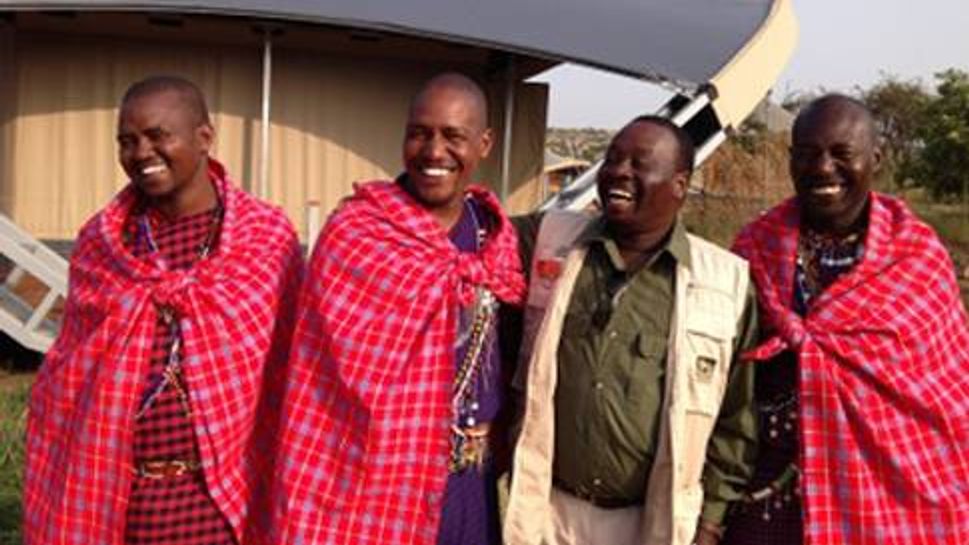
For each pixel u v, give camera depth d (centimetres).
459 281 300
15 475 527
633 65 856
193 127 300
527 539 303
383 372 289
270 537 300
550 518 309
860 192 307
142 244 305
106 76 1031
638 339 294
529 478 302
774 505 317
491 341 310
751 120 2016
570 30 926
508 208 1135
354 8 894
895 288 304
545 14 965
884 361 300
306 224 1078
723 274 303
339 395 293
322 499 292
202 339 293
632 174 293
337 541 290
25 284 934
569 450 301
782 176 1756
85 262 305
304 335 298
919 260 308
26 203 1027
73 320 308
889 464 301
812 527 302
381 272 292
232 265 300
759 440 318
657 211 294
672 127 300
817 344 304
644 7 1072
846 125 302
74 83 1027
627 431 293
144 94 296
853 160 301
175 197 304
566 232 317
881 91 3441
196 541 302
